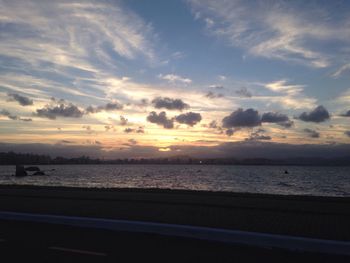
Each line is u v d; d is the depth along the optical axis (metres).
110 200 16.84
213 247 8.38
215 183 58.09
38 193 20.42
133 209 13.70
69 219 11.30
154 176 90.00
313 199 17.36
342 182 66.19
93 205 14.88
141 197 18.20
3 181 60.09
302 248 8.16
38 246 8.38
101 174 102.44
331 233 9.42
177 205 14.95
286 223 10.77
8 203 15.55
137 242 8.84
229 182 61.91
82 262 7.09
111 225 10.59
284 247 8.30
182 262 7.10
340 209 13.71
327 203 15.71
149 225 10.06
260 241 8.59
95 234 9.80
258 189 44.31
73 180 65.38
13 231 10.19
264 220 11.27
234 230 9.41
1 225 11.16
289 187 50.16
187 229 9.53
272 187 49.25
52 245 8.48
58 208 13.97
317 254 7.87
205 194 20.28
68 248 8.20
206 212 12.93
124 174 104.38
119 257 7.45
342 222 10.96
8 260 7.23
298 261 7.30
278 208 13.92
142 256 7.54
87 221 11.00
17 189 24.02
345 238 8.89
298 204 15.26
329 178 83.62
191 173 118.25
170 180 68.31
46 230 10.35
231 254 7.76
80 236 9.53
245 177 86.19
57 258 7.37
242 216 12.03
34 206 14.58
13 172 113.62
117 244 8.62
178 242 8.88
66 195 19.20
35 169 119.44
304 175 104.25
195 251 7.99
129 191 22.34
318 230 9.78
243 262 7.17
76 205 14.88
